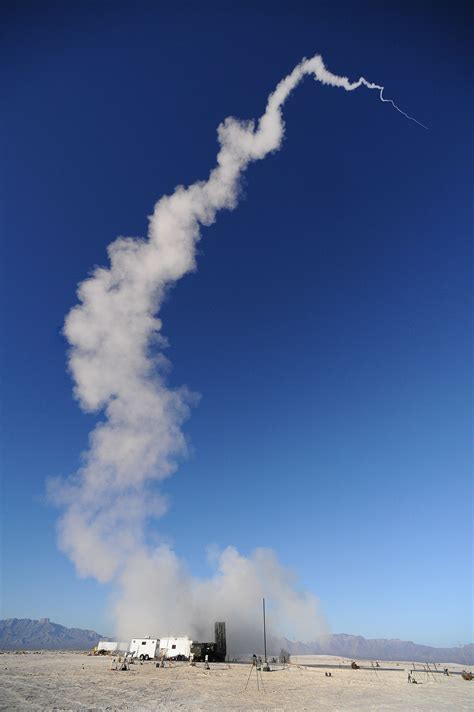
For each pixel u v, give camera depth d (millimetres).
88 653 134875
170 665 83562
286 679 62125
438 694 47250
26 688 44812
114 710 33656
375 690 50438
